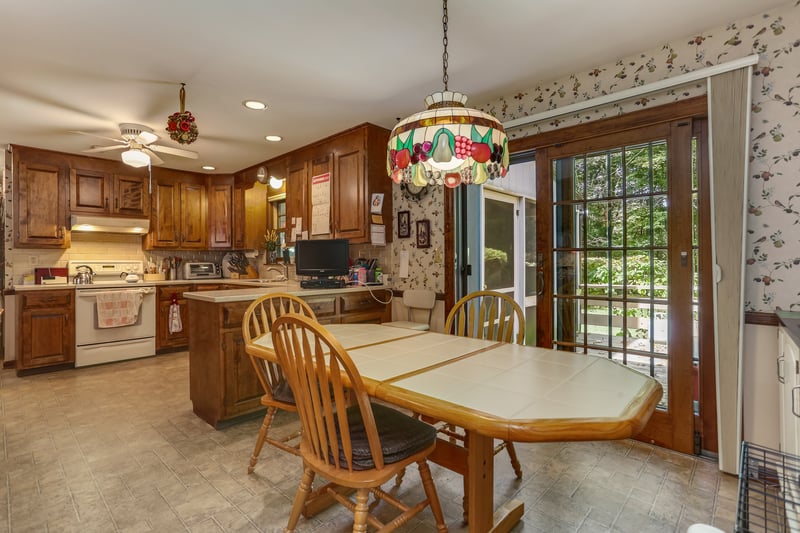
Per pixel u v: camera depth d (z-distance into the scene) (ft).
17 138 12.79
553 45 7.79
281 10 6.57
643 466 7.26
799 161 6.57
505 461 7.45
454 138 4.72
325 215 13.30
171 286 15.88
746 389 7.00
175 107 10.51
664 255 8.05
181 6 6.43
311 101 10.32
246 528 5.53
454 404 3.70
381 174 12.44
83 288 13.73
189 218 17.54
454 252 11.47
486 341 6.61
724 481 6.73
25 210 13.67
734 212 6.91
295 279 16.24
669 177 7.88
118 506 6.00
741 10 6.75
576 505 6.07
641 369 8.35
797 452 4.94
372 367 4.98
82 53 7.84
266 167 15.94
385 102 10.44
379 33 7.30
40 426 8.89
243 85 9.36
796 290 6.63
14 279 14.11
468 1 6.38
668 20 7.00
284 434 8.57
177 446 8.00
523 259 15.07
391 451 4.55
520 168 14.98
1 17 6.64
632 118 8.21
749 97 6.74
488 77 9.12
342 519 5.78
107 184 15.40
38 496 6.25
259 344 6.19
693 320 7.71
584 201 9.05
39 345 12.96
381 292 12.73
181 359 14.92
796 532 3.69
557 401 3.78
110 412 9.74
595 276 8.96
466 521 5.72
